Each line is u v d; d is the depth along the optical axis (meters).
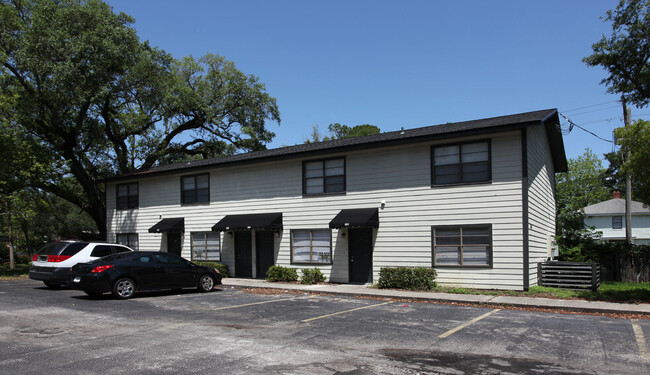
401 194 16.66
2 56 24.70
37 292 15.41
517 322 9.93
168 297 14.23
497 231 14.80
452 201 15.64
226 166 21.31
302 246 18.95
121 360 6.60
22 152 24.09
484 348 7.51
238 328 9.09
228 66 37.84
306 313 11.11
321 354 7.03
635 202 42.75
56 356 6.81
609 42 24.64
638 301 12.65
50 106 26.23
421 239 16.11
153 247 24.17
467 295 13.85
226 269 20.69
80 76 24.95
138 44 27.42
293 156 18.91
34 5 26.34
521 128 14.45
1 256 42.19
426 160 16.25
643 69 24.64
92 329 8.91
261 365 6.38
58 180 27.09
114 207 26.30
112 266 13.63
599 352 7.28
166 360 6.61
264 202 20.19
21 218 26.19
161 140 38.28
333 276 17.97
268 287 16.88
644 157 11.98
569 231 22.05
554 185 21.69
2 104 24.25
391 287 15.68
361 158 17.67
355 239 17.67
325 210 18.39
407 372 6.14
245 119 38.75
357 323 9.73
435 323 9.77
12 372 5.97
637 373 6.16
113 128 32.56
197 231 22.33
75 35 25.72
